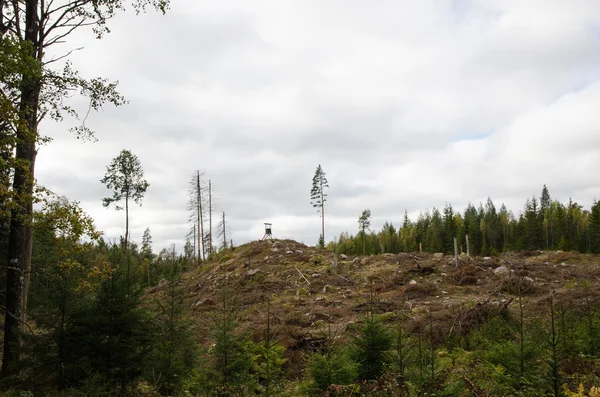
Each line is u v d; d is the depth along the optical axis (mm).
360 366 7102
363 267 27234
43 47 11758
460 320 13242
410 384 5586
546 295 17484
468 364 8961
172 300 8852
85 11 12430
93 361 7230
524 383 6375
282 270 28031
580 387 5586
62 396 6750
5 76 8125
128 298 7891
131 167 38969
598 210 64250
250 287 24672
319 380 6656
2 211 8945
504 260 27047
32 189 10281
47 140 9164
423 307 16969
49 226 9414
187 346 8562
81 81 11461
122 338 7621
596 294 15500
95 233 9406
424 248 81250
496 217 90812
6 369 8094
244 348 7496
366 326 7715
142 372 7578
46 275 8867
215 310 18250
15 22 11547
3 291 13492
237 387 6734
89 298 7891
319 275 25766
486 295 19062
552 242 76000
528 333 8406
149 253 60406
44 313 7535
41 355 7410
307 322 15719
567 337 8727
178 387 7777
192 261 51562
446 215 87312
